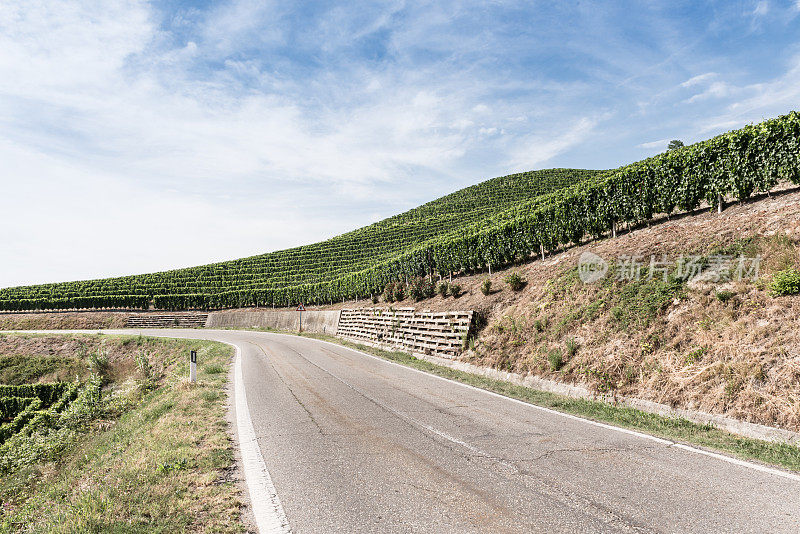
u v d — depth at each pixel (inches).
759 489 171.9
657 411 304.0
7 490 315.0
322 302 1713.8
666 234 509.0
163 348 1175.6
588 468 198.5
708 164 504.4
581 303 471.8
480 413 308.2
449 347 592.4
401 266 1133.7
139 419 350.0
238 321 1894.7
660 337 358.0
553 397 365.7
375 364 574.9
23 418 854.5
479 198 3882.9
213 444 243.6
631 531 140.3
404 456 219.8
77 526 152.4
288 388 415.8
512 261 799.7
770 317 302.0
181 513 160.2
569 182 3698.3
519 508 159.2
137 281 3085.6
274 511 162.6
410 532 143.5
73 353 1438.2
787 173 427.8
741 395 268.8
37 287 3147.1
